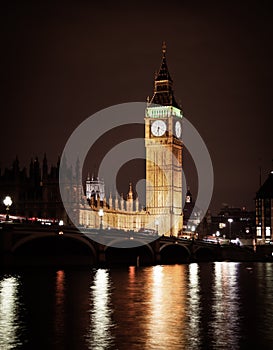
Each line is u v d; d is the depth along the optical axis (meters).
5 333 65.50
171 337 64.12
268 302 89.62
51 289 101.94
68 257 161.62
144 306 84.25
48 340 62.50
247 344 61.72
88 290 101.81
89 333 65.56
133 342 61.94
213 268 177.00
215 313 78.75
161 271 155.38
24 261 146.50
